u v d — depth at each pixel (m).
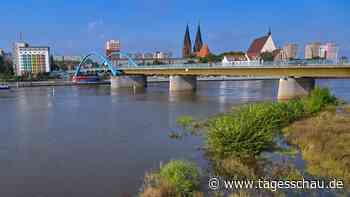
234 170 20.97
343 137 27.17
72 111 56.38
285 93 68.50
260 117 32.12
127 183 20.25
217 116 45.44
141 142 31.47
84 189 19.52
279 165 22.16
